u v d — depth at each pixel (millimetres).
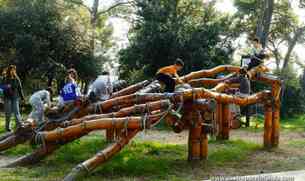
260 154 12992
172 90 12516
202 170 10484
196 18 26781
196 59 23781
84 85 30156
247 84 13688
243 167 11055
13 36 25609
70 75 12281
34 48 25156
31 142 11312
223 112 15242
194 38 24188
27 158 10664
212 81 14172
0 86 15258
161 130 17844
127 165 10336
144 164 10555
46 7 26469
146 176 9719
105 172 9812
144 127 9719
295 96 29812
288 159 12281
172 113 10086
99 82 12477
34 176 9328
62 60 26844
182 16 25547
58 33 26141
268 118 14125
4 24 25641
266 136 14125
